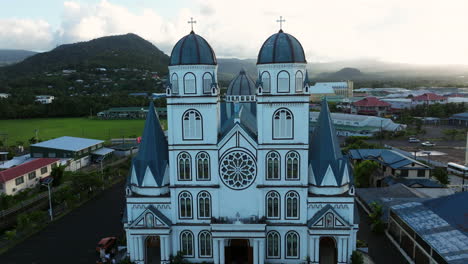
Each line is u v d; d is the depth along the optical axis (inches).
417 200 2519.7
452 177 3818.9
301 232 2003.0
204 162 1988.2
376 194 2881.4
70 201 3024.1
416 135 6545.3
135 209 2048.5
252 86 2834.6
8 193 3307.1
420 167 3230.8
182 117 1952.5
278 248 2036.2
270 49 1867.6
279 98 1887.3
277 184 1969.7
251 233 1930.4
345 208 1962.4
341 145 5831.7
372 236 2452.0
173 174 1998.0
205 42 1958.7
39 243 2431.1
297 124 1908.2
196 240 2059.5
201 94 1921.8
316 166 1996.8
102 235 2544.3
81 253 2290.8
